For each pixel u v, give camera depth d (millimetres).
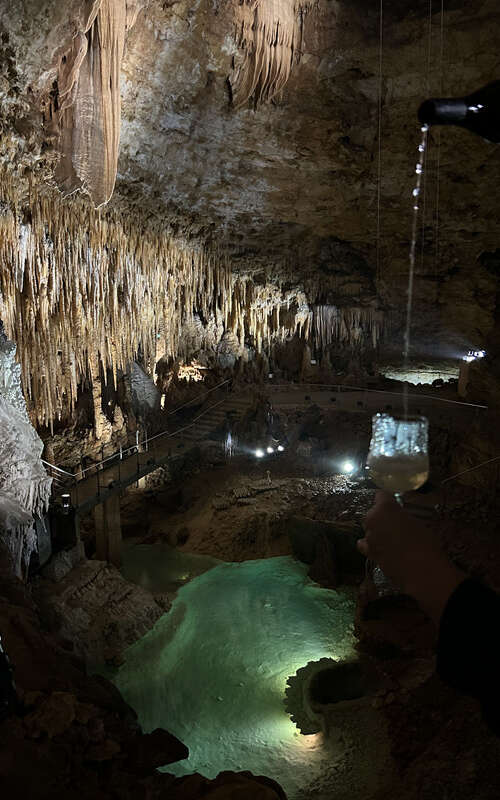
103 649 13617
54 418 18375
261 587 16781
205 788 3750
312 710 11516
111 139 11070
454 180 17406
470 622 975
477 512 13516
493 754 6684
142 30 11070
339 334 25719
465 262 22516
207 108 13664
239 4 11148
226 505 19641
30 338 14281
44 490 12227
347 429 21031
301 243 22000
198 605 16000
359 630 12867
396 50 12539
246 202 18500
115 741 4090
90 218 14062
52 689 4801
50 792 3477
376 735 10336
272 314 24656
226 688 12859
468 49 12273
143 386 21938
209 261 20672
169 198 16625
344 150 15773
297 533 17797
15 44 8828
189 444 21828
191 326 23312
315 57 12867
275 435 22312
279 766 10273
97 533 17391
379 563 1185
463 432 17641
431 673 9227
